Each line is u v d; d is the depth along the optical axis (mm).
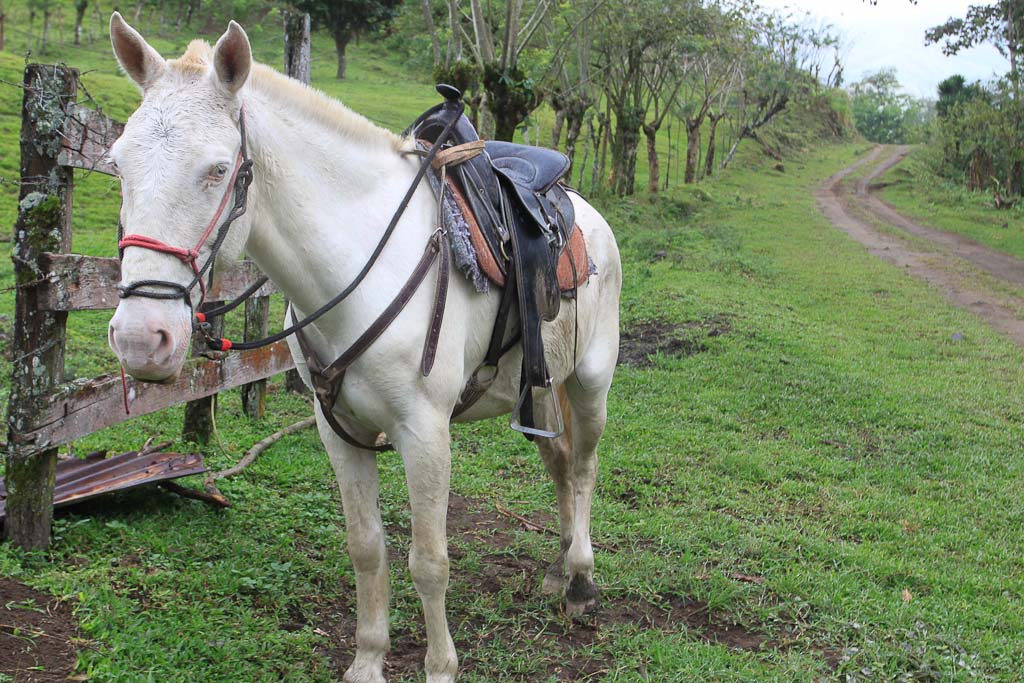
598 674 3221
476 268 2797
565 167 3510
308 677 2953
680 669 3215
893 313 12242
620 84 30438
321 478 4930
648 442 6320
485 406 3219
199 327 2309
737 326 10125
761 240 20469
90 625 2916
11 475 3377
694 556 4355
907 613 3820
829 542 4707
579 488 3758
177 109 2137
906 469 6133
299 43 6285
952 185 36562
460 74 10172
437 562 2701
